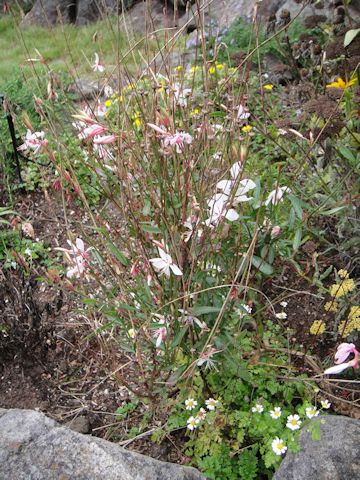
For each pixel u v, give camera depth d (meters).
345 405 2.25
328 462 1.92
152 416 2.40
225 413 2.23
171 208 2.03
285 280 2.81
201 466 2.13
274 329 2.54
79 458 1.94
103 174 2.31
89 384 2.58
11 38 6.94
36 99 2.23
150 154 2.02
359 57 2.62
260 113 3.61
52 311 2.77
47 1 7.70
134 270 1.99
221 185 1.90
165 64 2.12
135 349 2.17
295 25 4.75
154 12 6.75
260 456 2.22
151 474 1.94
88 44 5.93
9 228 3.38
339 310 2.55
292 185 2.35
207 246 2.07
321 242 2.85
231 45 4.85
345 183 2.69
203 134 2.02
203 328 1.99
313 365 2.22
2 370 2.64
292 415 2.16
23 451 1.95
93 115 2.20
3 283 2.80
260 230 2.14
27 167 3.76
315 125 2.44
